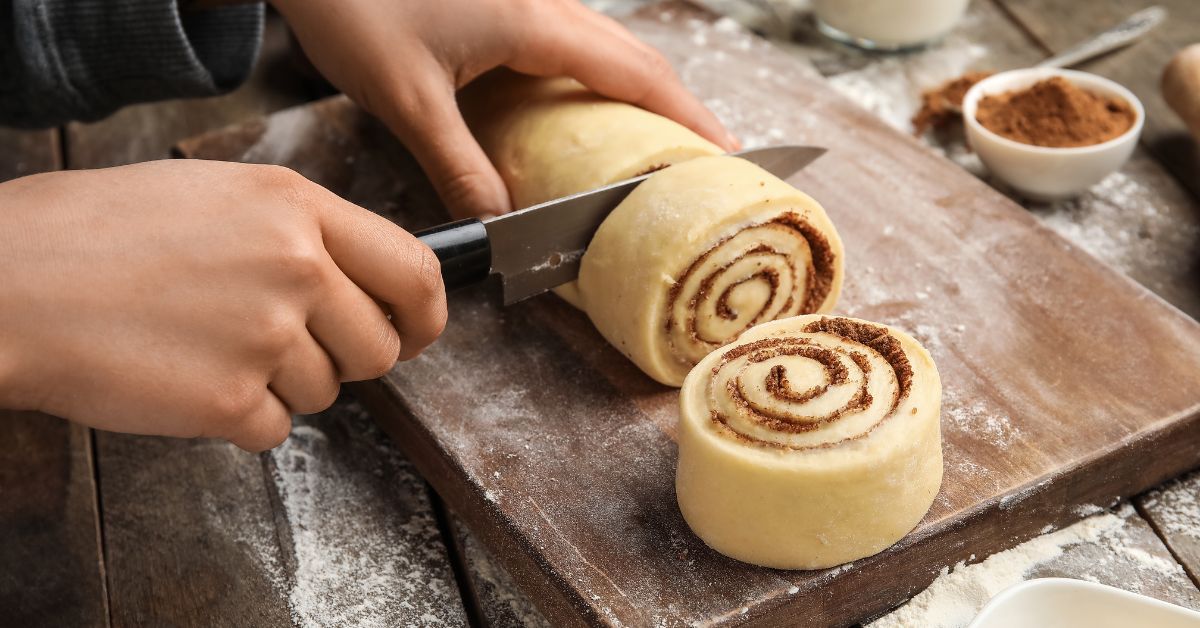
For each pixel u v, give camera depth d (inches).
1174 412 25.7
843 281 28.2
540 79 29.5
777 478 23.4
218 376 22.8
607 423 26.2
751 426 23.8
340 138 32.0
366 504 26.4
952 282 28.1
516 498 25.1
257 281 22.7
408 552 25.7
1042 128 30.4
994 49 34.8
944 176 30.3
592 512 24.9
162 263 22.5
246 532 26.0
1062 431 25.5
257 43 31.4
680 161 27.7
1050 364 26.6
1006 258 28.5
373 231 23.6
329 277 23.1
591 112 28.4
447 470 25.8
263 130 32.3
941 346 27.0
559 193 27.6
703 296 26.2
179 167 23.3
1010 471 25.0
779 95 32.5
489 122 29.2
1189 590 24.6
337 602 25.1
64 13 29.2
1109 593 23.1
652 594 23.8
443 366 27.2
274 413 23.7
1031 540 25.4
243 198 23.0
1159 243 29.7
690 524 24.5
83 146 33.9
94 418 23.0
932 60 34.5
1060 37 34.9
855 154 30.9
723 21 34.8
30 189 22.8
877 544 24.0
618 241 26.5
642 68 28.6
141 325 22.5
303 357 23.3
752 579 24.0
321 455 27.2
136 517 26.3
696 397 24.3
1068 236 29.9
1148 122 32.2
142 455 27.2
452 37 27.8
